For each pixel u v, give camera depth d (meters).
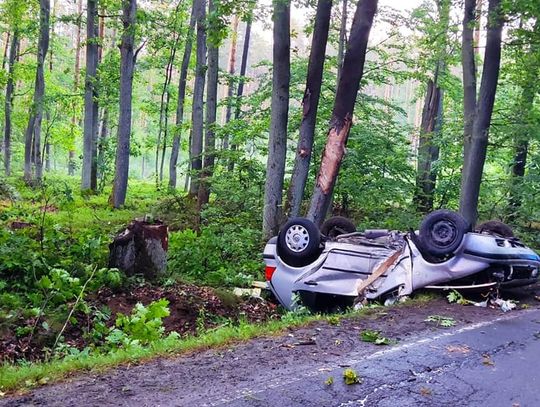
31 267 7.88
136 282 8.27
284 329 5.64
